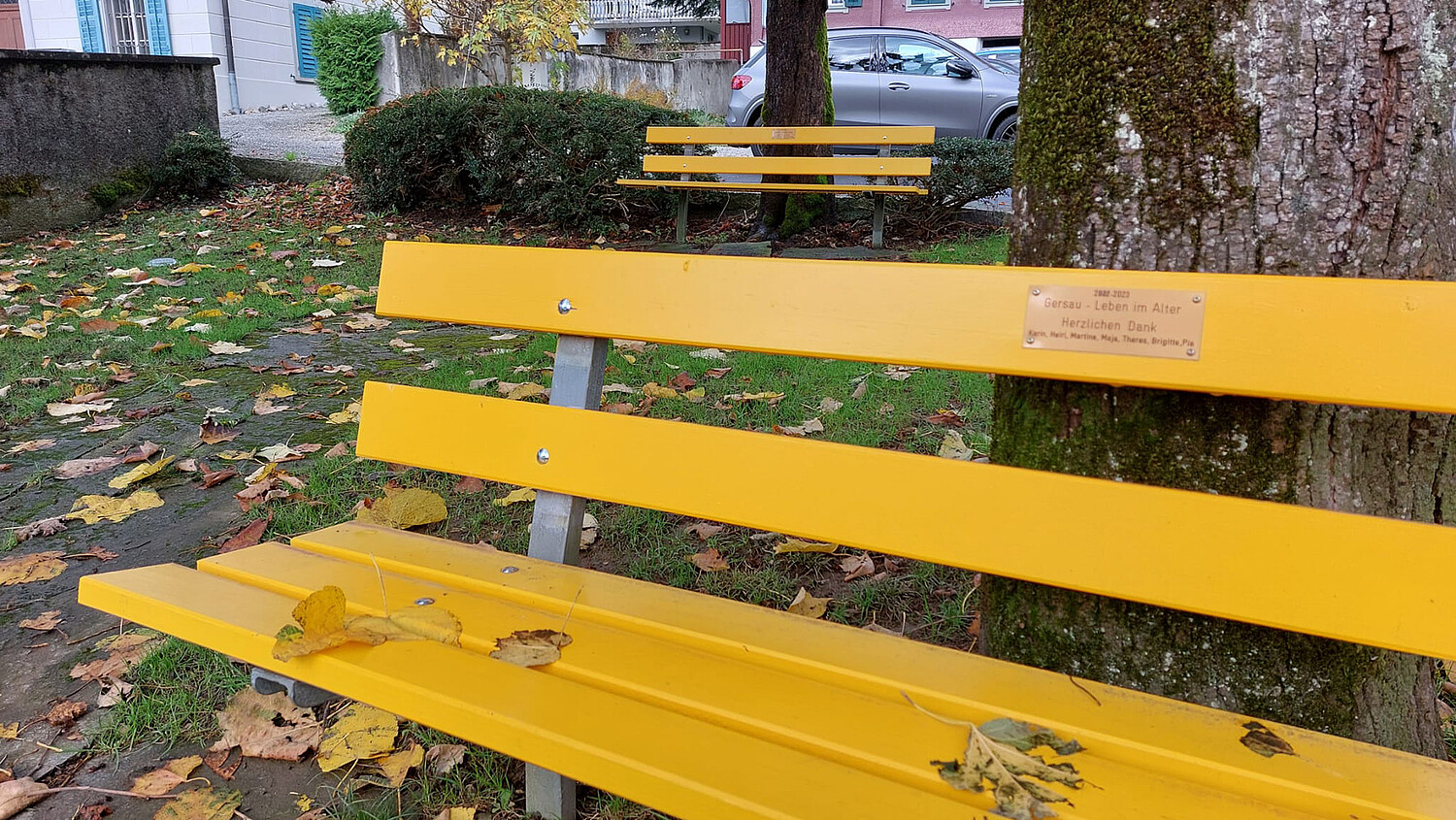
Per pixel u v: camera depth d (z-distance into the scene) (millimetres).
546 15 13594
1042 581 1403
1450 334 1183
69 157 8633
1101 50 1453
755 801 1155
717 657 1515
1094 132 1478
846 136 7035
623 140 8141
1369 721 1526
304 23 19703
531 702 1372
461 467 1895
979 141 8227
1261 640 1491
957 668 1465
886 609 2422
